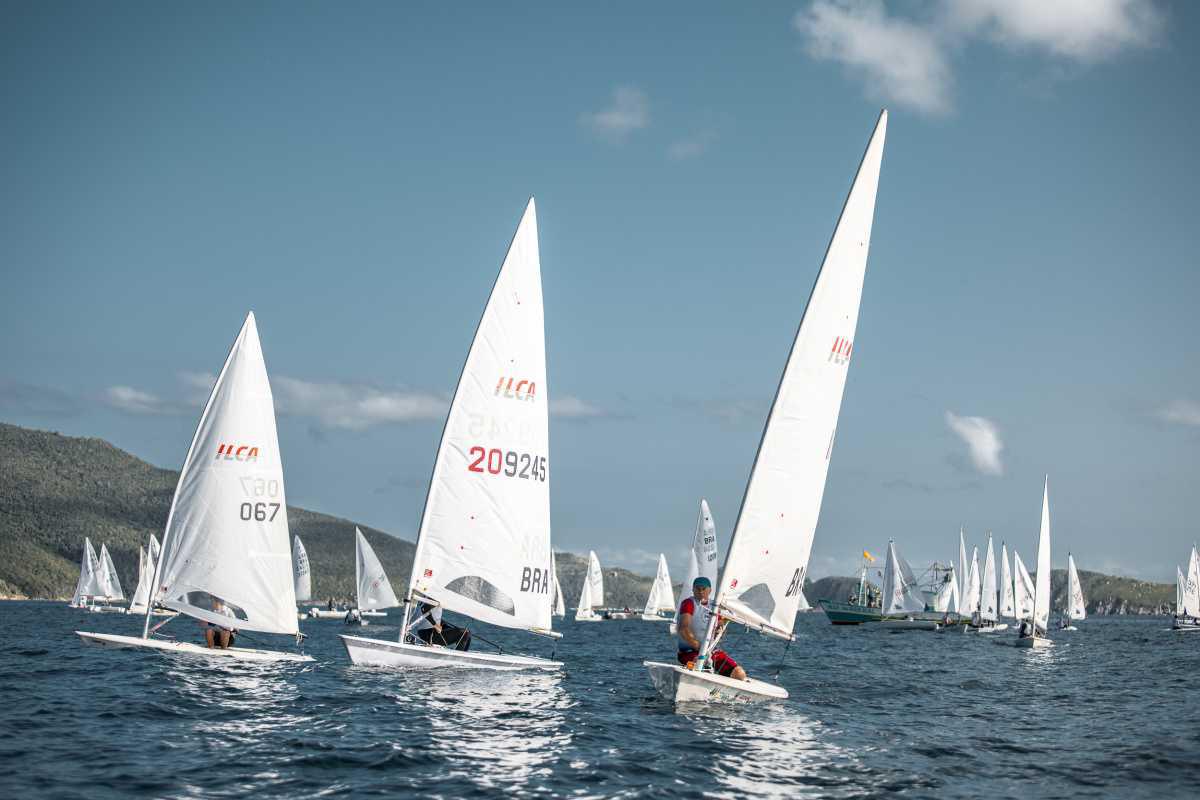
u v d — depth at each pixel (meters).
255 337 25.28
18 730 13.98
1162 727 17.42
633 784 11.57
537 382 22.28
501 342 21.97
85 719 15.09
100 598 108.88
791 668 33.41
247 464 25.00
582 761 12.74
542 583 22.23
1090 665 37.78
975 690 25.20
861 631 99.12
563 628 96.31
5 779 10.89
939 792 11.62
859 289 18.00
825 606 115.25
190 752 12.68
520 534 21.94
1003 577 92.19
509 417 21.98
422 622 22.31
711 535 51.59
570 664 31.78
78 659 24.14
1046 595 58.81
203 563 24.70
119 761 12.02
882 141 17.95
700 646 17.22
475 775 11.79
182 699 17.34
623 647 49.47
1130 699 22.88
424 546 21.42
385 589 79.31
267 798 10.43
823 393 17.53
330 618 107.25
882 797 11.33
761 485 17.02
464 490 21.58
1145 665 37.69
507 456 21.89
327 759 12.41
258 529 25.03
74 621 72.56
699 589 17.34
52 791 10.41
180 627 62.19
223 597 24.72
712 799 11.05
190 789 10.71
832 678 28.38
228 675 21.09
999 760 13.74
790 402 17.22
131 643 24.56
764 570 17.16
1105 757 14.04
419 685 19.59
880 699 21.83
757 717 16.94
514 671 22.56
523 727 15.14
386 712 16.19
